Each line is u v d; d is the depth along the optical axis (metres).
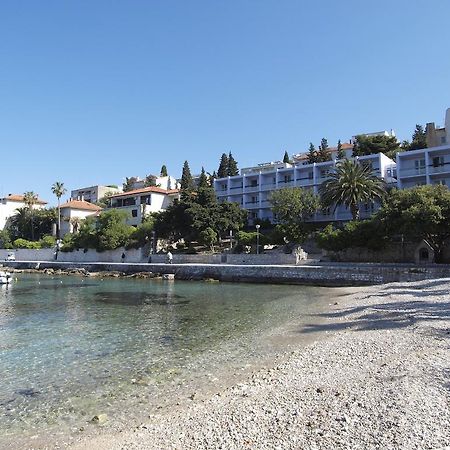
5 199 131.12
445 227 44.34
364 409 8.91
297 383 11.61
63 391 12.09
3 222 128.75
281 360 14.78
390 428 7.79
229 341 18.27
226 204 78.38
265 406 9.88
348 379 11.48
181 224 75.38
